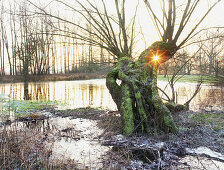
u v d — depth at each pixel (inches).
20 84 1059.9
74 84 1054.4
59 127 236.2
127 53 277.1
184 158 144.1
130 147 166.4
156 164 135.9
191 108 337.1
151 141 178.1
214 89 642.8
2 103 404.8
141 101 204.4
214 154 147.9
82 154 155.2
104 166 133.3
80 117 292.8
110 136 194.9
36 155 144.5
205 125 216.2
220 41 351.6
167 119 193.2
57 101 465.1
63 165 133.4
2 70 1472.7
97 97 541.0
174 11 220.7
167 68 336.5
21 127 235.9
